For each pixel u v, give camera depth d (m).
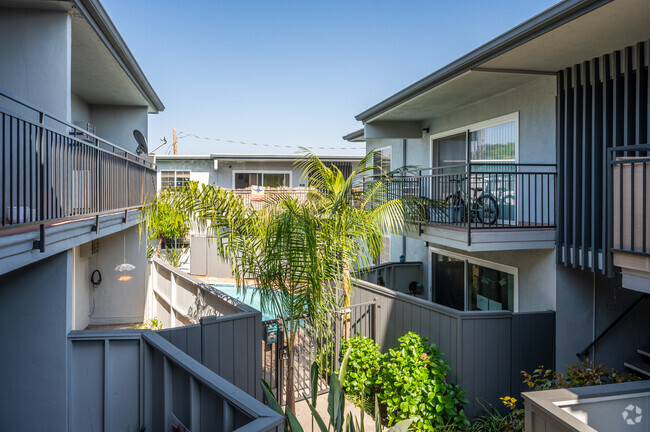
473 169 9.27
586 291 6.61
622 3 4.35
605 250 4.25
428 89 7.98
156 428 4.25
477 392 5.68
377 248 5.85
